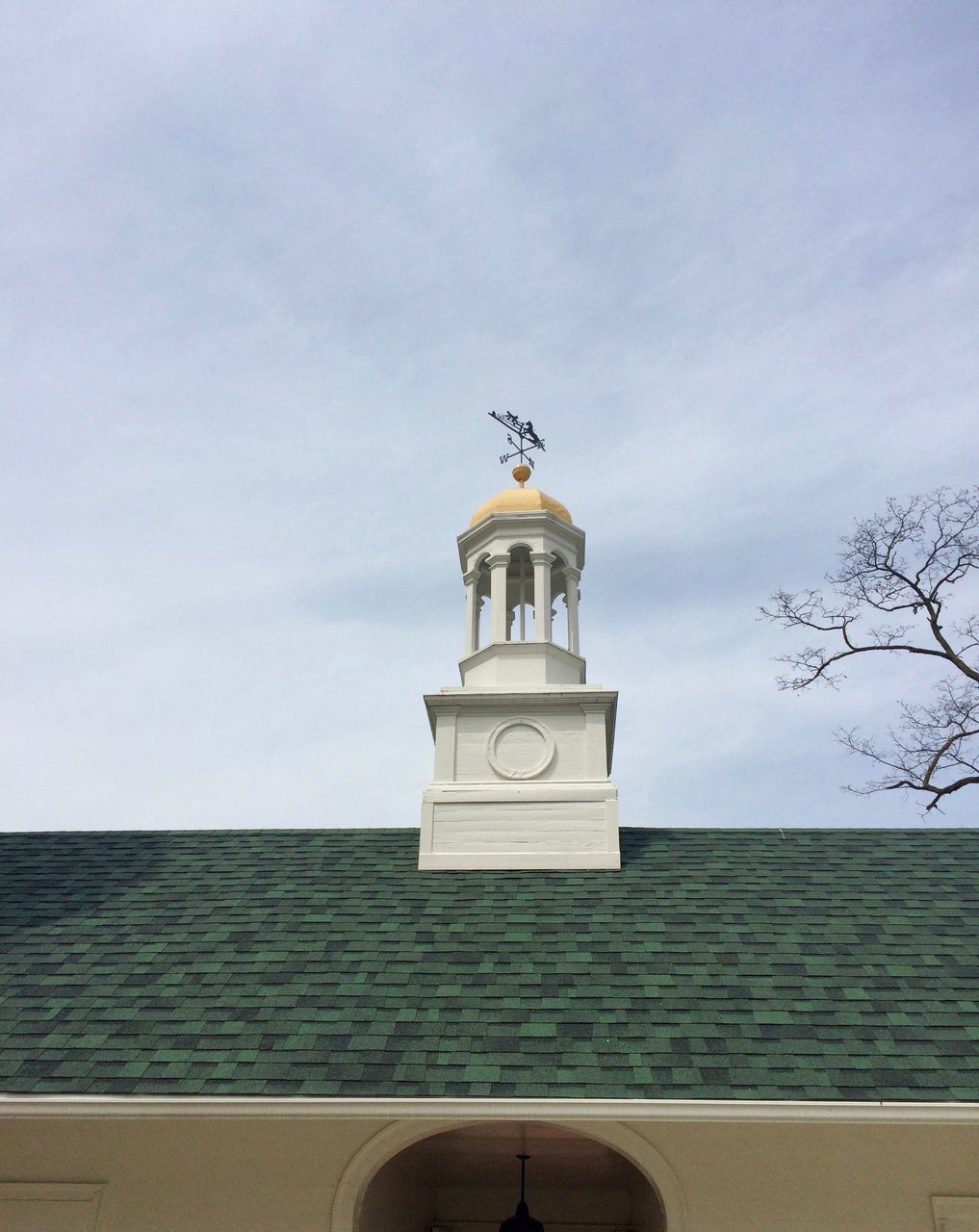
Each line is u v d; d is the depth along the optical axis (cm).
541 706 1289
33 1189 883
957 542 1889
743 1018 868
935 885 1125
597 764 1252
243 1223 863
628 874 1157
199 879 1180
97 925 1067
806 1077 791
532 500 1459
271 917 1075
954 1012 874
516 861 1179
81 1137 906
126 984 945
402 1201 1067
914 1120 759
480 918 1057
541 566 1419
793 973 940
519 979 937
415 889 1131
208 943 1021
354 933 1034
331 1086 789
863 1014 873
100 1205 875
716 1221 849
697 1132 887
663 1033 849
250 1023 876
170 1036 860
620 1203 1273
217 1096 783
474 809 1220
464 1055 825
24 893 1150
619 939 1005
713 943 995
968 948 983
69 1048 844
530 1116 768
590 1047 831
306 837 1293
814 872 1159
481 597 1503
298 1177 881
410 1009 892
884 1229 845
